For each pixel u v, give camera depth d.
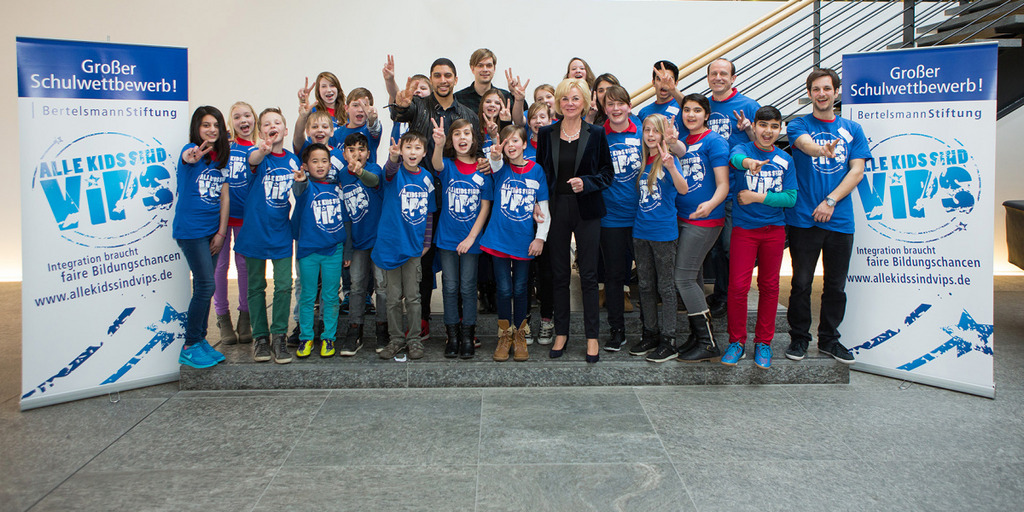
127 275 2.97
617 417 2.65
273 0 5.66
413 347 3.12
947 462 2.26
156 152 3.00
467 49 5.76
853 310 3.22
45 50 2.76
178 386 3.06
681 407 2.76
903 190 3.05
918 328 3.05
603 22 5.77
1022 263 4.15
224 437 2.47
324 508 1.96
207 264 2.94
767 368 3.02
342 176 3.15
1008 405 2.78
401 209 2.98
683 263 2.99
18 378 3.24
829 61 5.77
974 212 2.90
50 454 2.34
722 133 3.40
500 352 3.06
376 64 5.75
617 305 3.21
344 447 2.38
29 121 2.76
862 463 2.25
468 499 2.01
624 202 3.04
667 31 5.79
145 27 5.59
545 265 3.30
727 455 2.31
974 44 2.87
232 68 5.68
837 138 3.00
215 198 2.93
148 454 2.34
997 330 4.03
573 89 2.87
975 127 2.89
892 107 3.05
